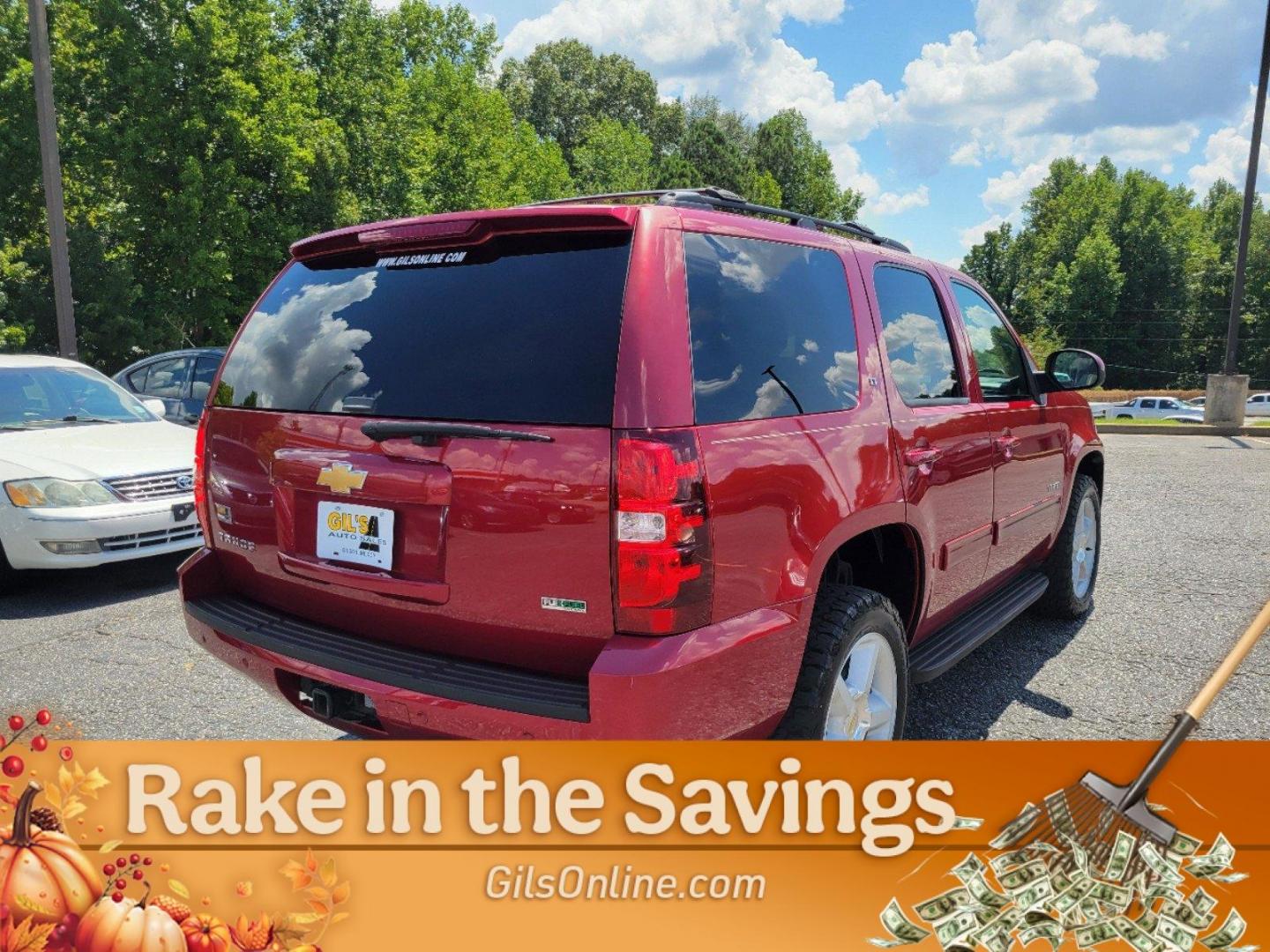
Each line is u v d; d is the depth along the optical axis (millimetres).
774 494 2324
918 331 3373
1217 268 76750
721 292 2393
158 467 5879
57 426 6465
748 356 2402
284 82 24609
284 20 26984
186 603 2926
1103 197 86312
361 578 2457
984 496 3602
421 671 2285
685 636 2086
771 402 2432
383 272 2654
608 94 86375
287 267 3021
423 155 31781
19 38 22891
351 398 2504
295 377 2707
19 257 23000
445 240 2525
